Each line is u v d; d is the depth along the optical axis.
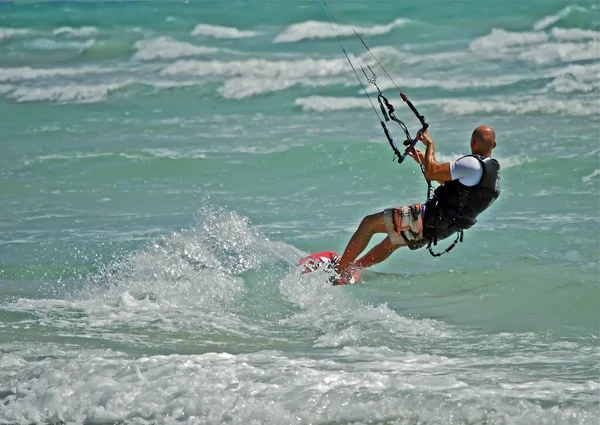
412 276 34.34
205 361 24.59
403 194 46.97
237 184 50.12
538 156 52.44
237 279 33.31
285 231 40.59
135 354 25.98
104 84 81.12
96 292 32.69
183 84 80.19
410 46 89.62
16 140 62.25
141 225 42.25
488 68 80.69
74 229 41.78
